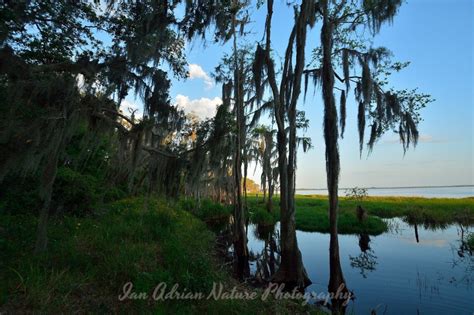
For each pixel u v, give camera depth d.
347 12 9.97
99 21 7.18
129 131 6.75
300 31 9.14
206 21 8.20
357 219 18.39
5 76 5.71
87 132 6.37
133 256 6.12
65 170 9.25
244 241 11.56
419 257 11.26
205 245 10.38
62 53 7.07
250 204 30.33
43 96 5.63
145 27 7.12
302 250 12.83
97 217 9.78
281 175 9.09
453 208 24.30
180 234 9.91
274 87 9.59
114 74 6.87
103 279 5.12
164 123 7.95
